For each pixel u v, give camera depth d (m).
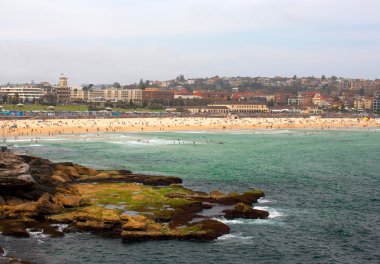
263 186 93.06
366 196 86.00
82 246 56.50
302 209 75.44
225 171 111.00
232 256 54.88
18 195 71.25
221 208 73.25
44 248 55.59
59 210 67.50
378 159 139.00
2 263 49.69
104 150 152.12
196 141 190.38
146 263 52.41
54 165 96.81
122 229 61.22
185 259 53.62
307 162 129.88
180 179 95.12
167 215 66.50
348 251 57.75
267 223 67.12
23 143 169.12
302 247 58.44
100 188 83.88
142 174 102.31
